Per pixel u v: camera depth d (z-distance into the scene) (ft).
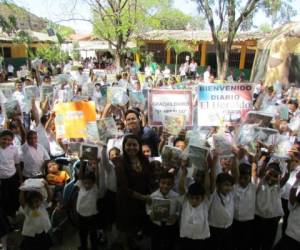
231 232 14.58
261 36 73.56
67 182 17.58
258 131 15.67
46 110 25.66
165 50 93.09
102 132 16.80
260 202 14.66
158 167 15.08
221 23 51.21
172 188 14.37
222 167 14.84
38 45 90.02
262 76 52.13
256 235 15.21
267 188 14.60
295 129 21.13
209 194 13.83
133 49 83.82
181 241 13.87
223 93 18.47
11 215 17.75
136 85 34.42
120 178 14.08
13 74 88.63
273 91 32.99
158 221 13.97
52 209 16.56
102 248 15.97
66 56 89.81
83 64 102.27
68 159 19.12
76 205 15.37
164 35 88.89
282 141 15.70
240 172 14.43
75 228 17.62
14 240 16.26
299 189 14.12
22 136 19.35
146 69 67.05
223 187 13.64
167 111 19.71
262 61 52.75
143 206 14.58
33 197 13.98
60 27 91.15
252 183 14.70
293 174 15.78
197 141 16.47
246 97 18.54
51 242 14.89
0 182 16.99
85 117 20.10
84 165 15.16
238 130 16.78
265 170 15.01
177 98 19.65
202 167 13.76
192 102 19.65
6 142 16.89
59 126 20.03
